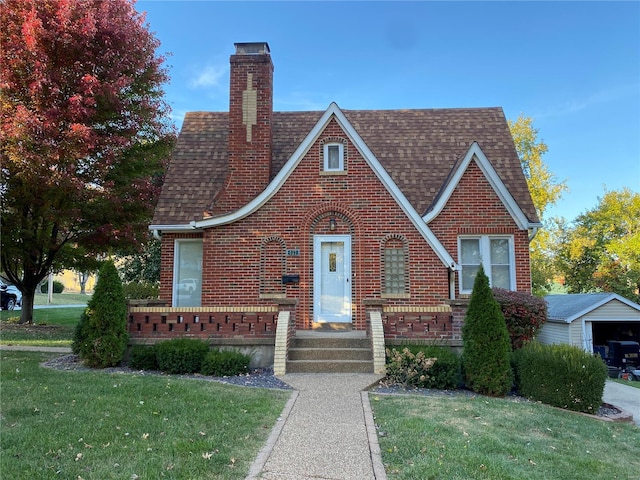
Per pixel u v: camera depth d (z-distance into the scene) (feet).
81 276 216.33
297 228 41.32
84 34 50.11
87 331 32.99
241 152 44.06
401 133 51.88
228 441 17.60
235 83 45.14
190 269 43.83
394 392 27.50
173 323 34.55
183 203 44.06
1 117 46.60
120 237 58.03
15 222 55.57
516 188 45.80
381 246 40.86
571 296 73.05
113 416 20.25
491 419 22.17
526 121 116.88
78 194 53.11
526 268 42.60
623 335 73.15
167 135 62.80
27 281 64.49
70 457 15.70
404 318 34.24
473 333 29.04
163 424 19.34
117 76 54.44
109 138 53.93
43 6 50.08
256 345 33.94
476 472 15.51
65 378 28.12
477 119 53.31
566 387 27.14
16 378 27.84
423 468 15.61
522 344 33.99
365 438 18.45
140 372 31.27
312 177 41.93
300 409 22.57
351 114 54.95
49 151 47.96
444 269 40.24
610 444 20.65
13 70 48.91
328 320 40.50
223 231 41.50
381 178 41.34
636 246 107.04
